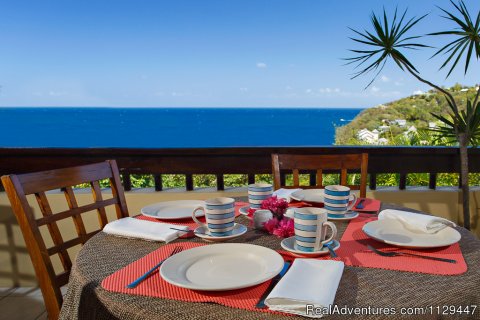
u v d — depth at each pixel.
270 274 0.75
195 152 2.28
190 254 0.88
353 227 1.16
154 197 2.28
